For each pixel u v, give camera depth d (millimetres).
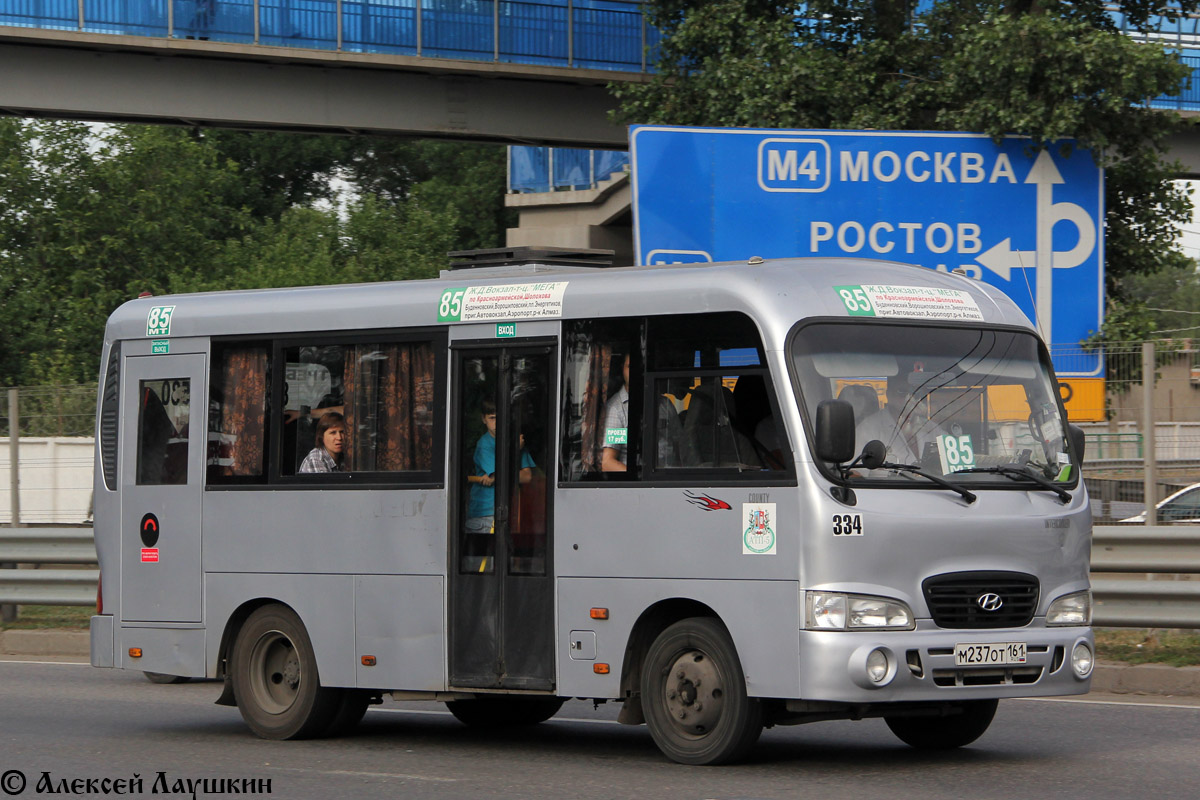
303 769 12898
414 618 14148
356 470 14695
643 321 13117
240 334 15625
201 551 15625
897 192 28297
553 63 40562
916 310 12992
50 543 23312
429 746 14375
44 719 16469
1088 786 11492
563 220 54000
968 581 12273
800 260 13180
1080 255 28969
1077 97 29344
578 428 13344
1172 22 35375
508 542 13664
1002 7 32500
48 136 59281
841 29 34031
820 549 11914
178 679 20312
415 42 39562
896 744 14070
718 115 32938
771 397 12320
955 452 12648
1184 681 17203
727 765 12492
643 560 12820
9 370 54438
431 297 14430
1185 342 20422
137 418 16281
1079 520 12953
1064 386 21109
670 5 35344
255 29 38406
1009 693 12305
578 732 15445
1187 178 43938
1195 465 19875
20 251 58688
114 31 37469
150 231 59156
